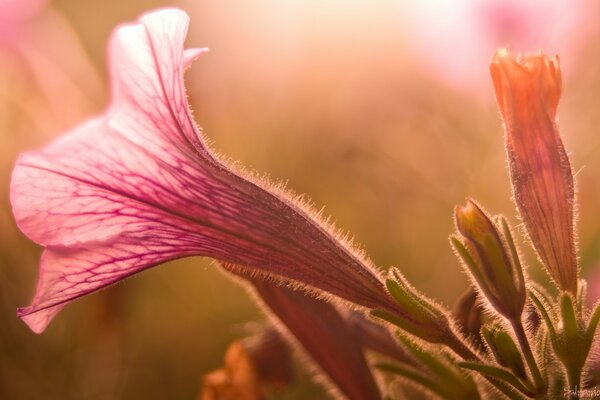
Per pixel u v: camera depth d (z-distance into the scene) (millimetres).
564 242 233
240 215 234
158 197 231
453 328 235
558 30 471
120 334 472
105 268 231
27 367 467
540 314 231
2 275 469
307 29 540
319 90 537
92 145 225
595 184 473
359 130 522
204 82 523
